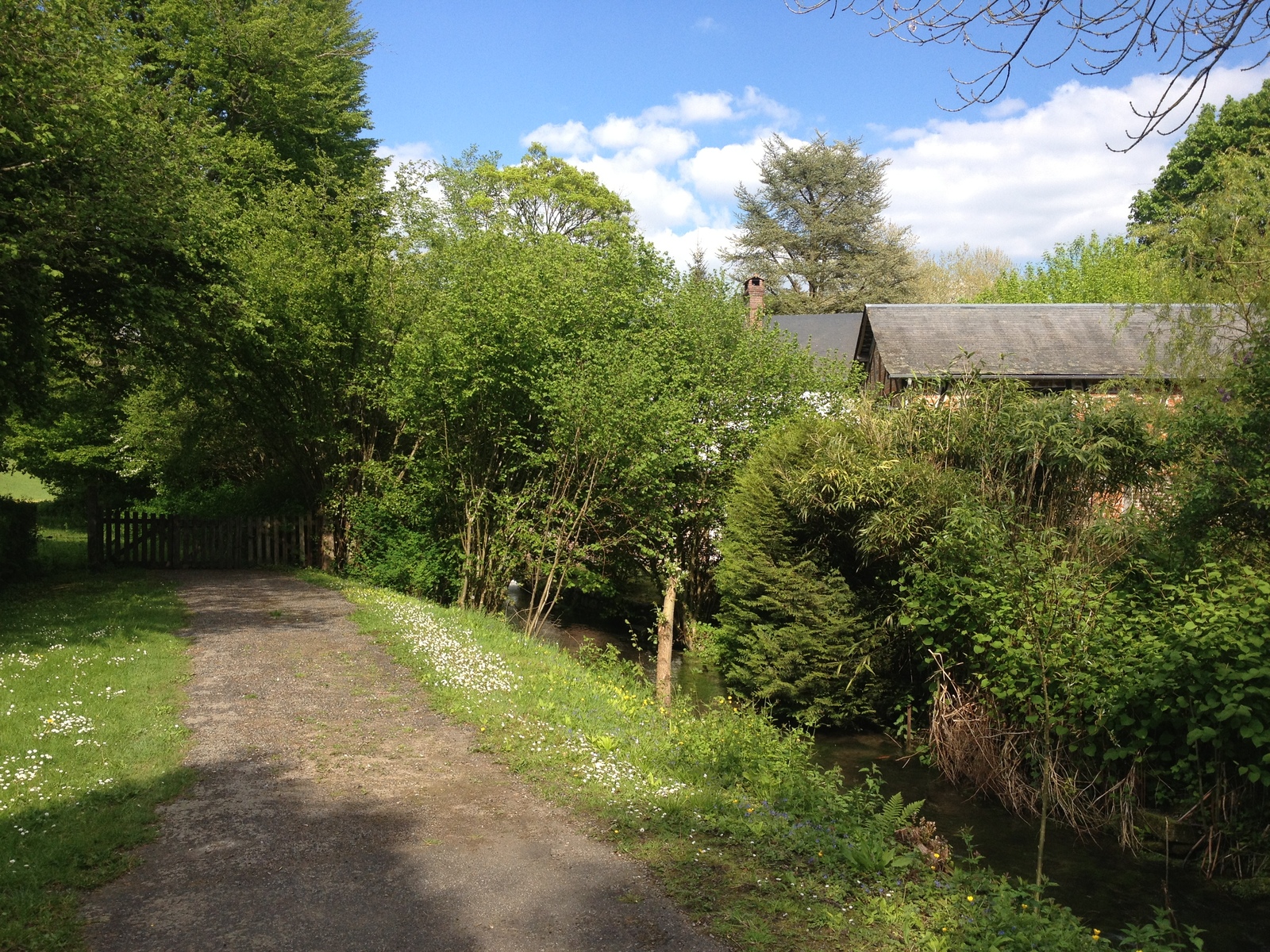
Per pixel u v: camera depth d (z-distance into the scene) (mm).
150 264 13633
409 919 4738
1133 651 9125
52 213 11195
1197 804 8406
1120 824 8797
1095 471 11930
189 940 4473
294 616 13406
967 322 23953
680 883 5215
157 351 15188
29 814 5789
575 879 5250
